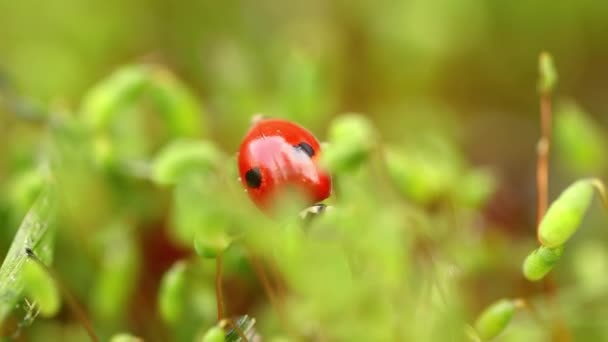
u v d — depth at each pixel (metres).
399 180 0.14
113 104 0.14
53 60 0.19
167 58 0.19
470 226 0.15
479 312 0.15
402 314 0.14
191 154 0.14
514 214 0.17
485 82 0.21
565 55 0.21
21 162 0.15
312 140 0.13
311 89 0.16
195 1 0.21
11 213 0.14
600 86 0.21
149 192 0.15
